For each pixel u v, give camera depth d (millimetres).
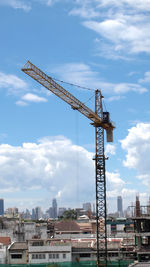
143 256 93688
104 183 131000
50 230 159625
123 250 111375
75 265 99250
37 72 122438
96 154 134750
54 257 105625
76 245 111500
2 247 109875
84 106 133000
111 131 139750
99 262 106938
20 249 106875
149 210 100812
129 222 175875
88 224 185000
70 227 173125
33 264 97812
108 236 135250
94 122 136375
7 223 142625
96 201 128875
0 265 97938
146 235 94812
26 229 143000
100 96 139375
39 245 111500
